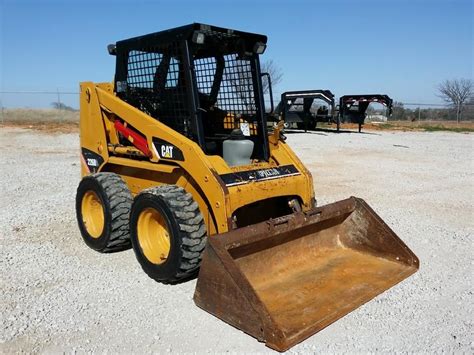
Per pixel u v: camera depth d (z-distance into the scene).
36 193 8.28
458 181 9.76
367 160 12.89
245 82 5.11
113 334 3.57
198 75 5.05
